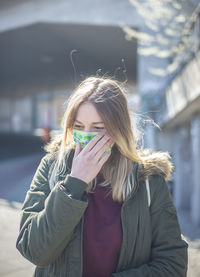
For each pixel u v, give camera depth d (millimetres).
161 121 10203
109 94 1373
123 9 12039
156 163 1513
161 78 10703
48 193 1453
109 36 15977
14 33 17016
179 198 10602
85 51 20547
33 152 18828
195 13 6406
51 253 1286
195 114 8242
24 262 4109
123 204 1419
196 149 8320
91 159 1311
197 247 5070
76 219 1262
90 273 1391
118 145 1405
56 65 26078
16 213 6750
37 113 39188
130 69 24547
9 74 31547
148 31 10906
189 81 6504
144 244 1424
